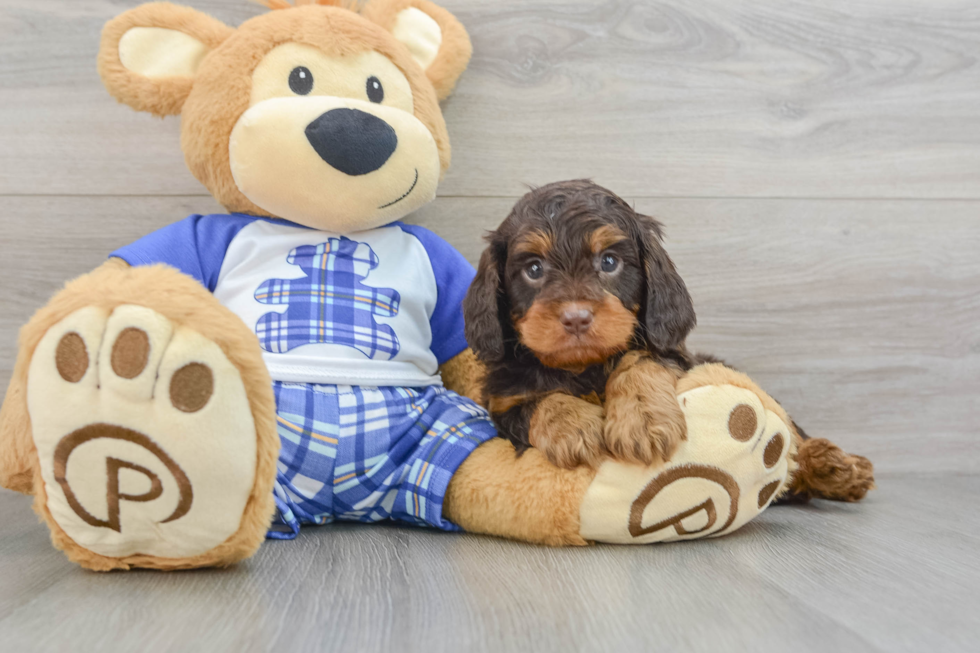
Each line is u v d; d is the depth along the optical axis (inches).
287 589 41.8
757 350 86.0
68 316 40.2
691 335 85.2
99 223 78.7
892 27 86.4
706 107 84.8
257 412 43.2
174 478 41.3
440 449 57.7
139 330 39.8
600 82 83.6
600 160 84.0
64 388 40.1
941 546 53.7
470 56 77.0
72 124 78.1
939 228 87.4
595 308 50.4
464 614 37.5
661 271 56.0
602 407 54.4
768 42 85.4
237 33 62.6
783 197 85.8
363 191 61.1
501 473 54.7
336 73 61.7
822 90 85.9
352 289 62.9
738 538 55.8
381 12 71.7
